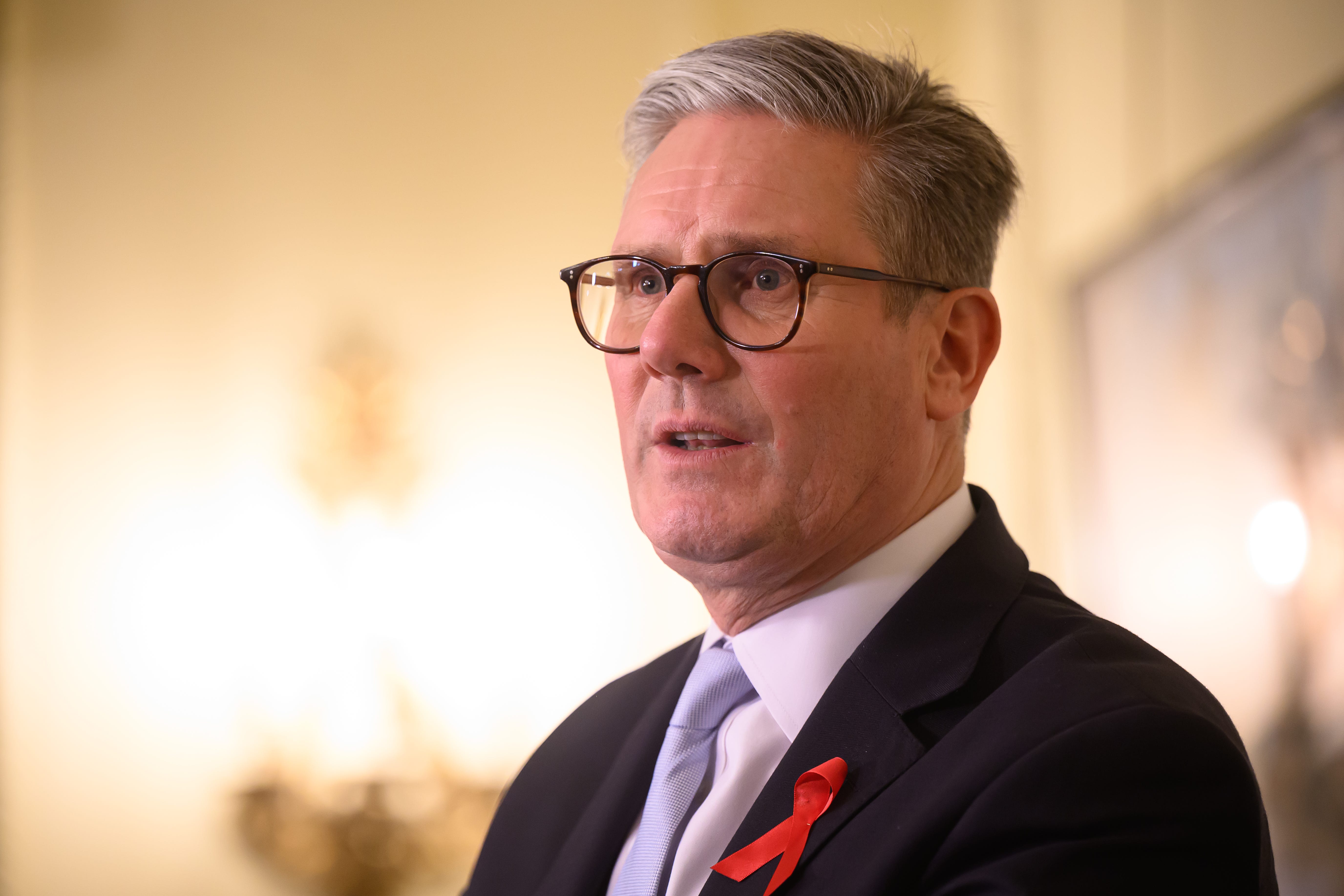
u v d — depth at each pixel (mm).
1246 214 2791
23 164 5594
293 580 5480
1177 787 1080
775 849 1227
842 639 1421
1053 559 4270
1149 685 1190
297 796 5344
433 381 5613
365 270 5664
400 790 5355
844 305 1428
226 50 5734
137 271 5594
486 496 5555
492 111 5766
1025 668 1256
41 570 5418
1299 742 2609
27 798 5293
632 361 1521
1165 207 3359
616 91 5777
